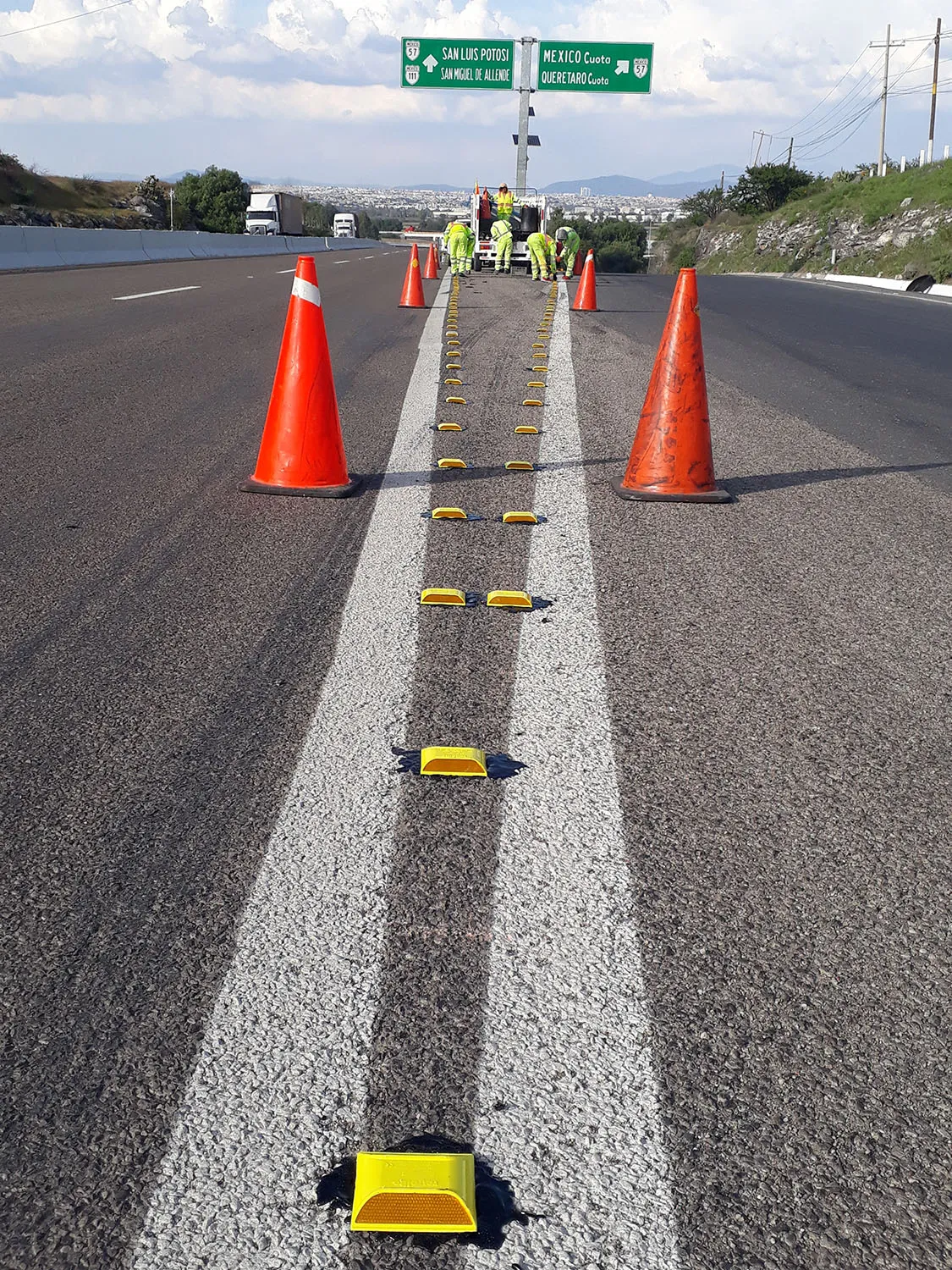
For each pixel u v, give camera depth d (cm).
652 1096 171
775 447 709
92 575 412
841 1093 173
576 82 4119
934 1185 157
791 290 2575
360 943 205
